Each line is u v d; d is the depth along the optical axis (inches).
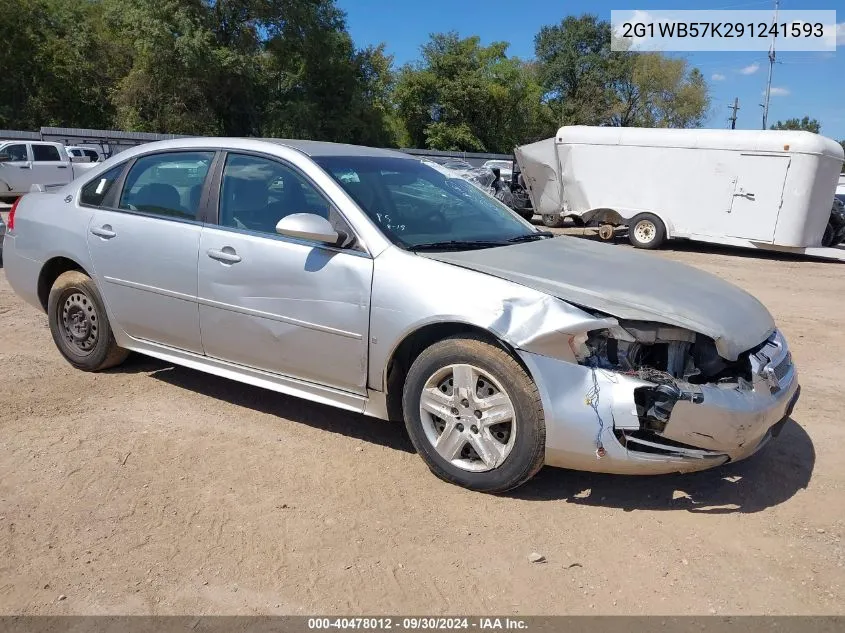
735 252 647.1
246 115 1605.6
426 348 139.2
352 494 134.8
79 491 133.1
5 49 1476.4
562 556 116.9
